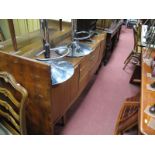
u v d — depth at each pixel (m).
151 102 1.31
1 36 1.80
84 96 2.56
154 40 2.22
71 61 1.80
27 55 1.65
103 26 3.00
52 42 1.96
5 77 1.14
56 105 1.58
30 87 1.37
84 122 2.12
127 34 5.48
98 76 3.10
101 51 2.80
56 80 1.45
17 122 1.21
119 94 2.65
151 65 1.83
